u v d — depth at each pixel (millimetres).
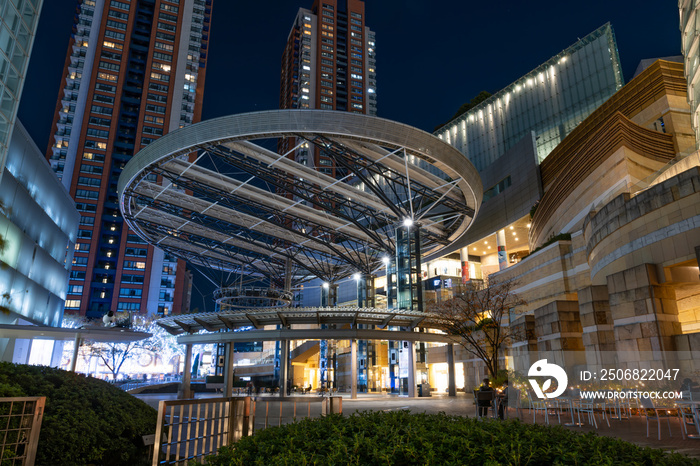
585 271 35219
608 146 35406
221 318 46250
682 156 23875
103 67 134625
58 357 56625
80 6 139750
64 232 57969
